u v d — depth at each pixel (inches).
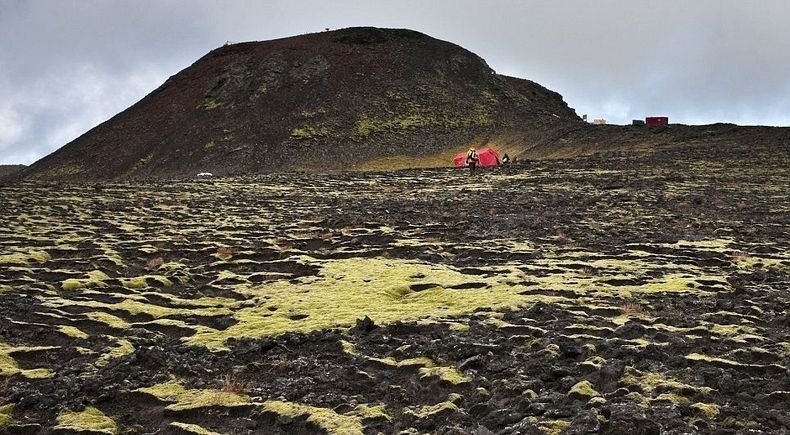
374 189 1947.6
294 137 4687.5
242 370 493.7
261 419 411.8
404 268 810.8
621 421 349.7
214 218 1298.0
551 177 2098.9
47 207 1432.1
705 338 515.2
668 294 668.1
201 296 734.5
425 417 390.6
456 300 656.4
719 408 380.8
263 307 665.6
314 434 387.5
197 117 5216.5
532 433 350.3
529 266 815.7
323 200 1626.5
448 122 4990.2
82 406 427.8
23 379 481.1
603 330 538.3
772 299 643.5
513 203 1472.7
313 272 830.5
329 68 5634.8
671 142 3085.6
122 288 746.8
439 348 503.5
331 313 625.6
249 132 4822.8
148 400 441.1
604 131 3599.9
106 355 524.4
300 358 510.9
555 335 529.7
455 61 6018.7
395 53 5994.1
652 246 927.0
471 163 2351.1
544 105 6058.1
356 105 5172.2
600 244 957.2
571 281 727.7
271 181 2242.9
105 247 975.6
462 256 909.2
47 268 855.7
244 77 5605.3
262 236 1076.5
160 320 627.2
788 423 357.4
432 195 1727.4
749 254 890.7
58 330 576.4
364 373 467.5
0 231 1104.2
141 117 5536.4
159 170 4611.2
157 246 996.6
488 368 463.8
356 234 1073.5
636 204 1425.9
